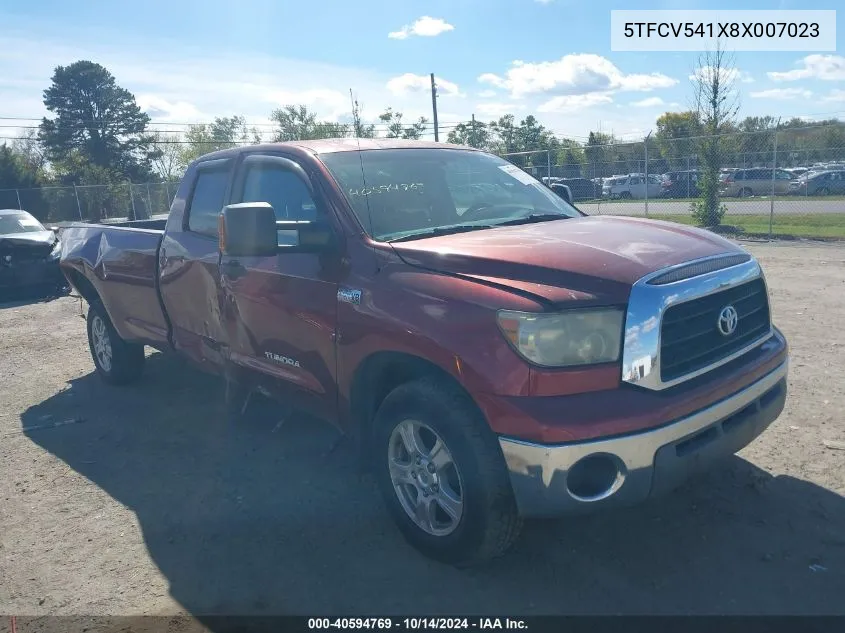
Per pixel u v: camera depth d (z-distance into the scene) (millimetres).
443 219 4133
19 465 4953
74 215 33000
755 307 3648
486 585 3305
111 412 5949
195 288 4914
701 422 3078
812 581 3213
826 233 15875
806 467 4270
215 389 6383
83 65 60188
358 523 3916
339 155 4254
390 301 3410
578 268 3117
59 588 3455
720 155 17719
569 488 2945
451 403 3176
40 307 11484
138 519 4094
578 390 2957
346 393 3773
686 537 3615
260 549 3707
